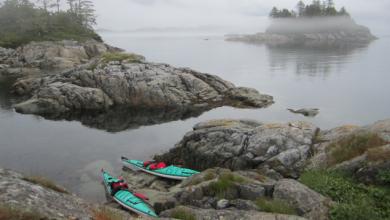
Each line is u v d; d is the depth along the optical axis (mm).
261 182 15891
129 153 30156
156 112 44750
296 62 94688
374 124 17953
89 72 49062
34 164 27266
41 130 36906
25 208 8438
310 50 136250
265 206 12664
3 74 73438
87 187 23000
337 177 15242
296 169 20109
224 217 11875
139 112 44750
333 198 13680
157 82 47844
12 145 31875
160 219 10984
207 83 50812
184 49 150875
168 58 109188
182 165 25844
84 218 9070
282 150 21719
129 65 50500
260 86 60750
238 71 79500
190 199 14812
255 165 22125
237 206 13094
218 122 27406
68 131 36781
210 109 45562
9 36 105438
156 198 19844
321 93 54500
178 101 46969
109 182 22578
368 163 14812
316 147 21172
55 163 27516
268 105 47000
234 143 23750
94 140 33812
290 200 12906
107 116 43031
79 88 45875
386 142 16031
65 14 124812
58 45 92688
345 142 18062
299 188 13305
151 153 30266
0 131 36188
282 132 22812
